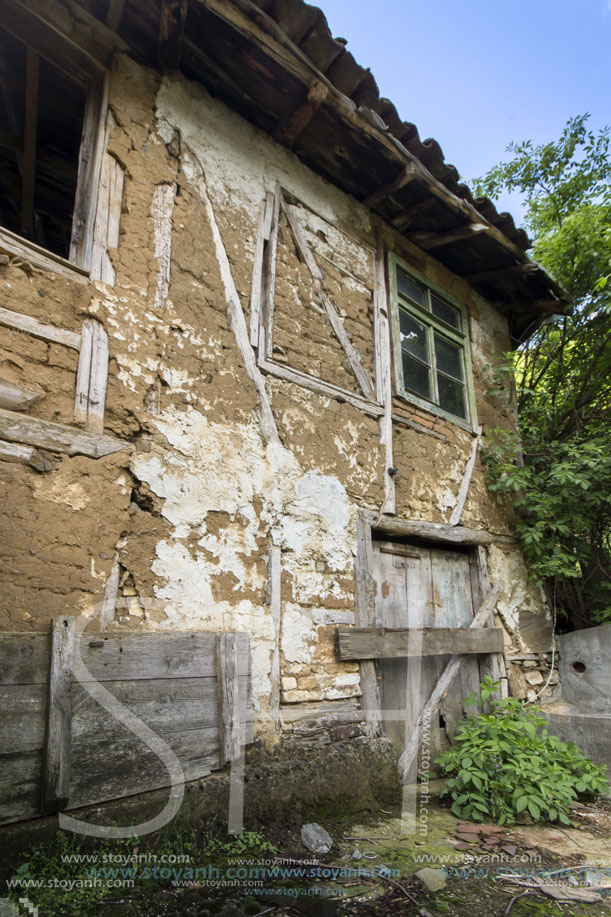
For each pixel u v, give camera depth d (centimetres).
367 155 457
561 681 542
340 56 383
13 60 376
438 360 571
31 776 226
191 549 318
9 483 259
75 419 289
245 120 429
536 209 766
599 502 561
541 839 326
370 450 448
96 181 333
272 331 402
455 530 504
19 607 249
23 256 289
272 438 376
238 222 400
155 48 372
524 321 698
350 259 489
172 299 346
